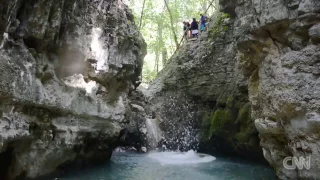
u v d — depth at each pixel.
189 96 16.50
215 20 17.20
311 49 6.51
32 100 7.35
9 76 6.42
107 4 11.29
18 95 6.80
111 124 11.24
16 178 7.40
